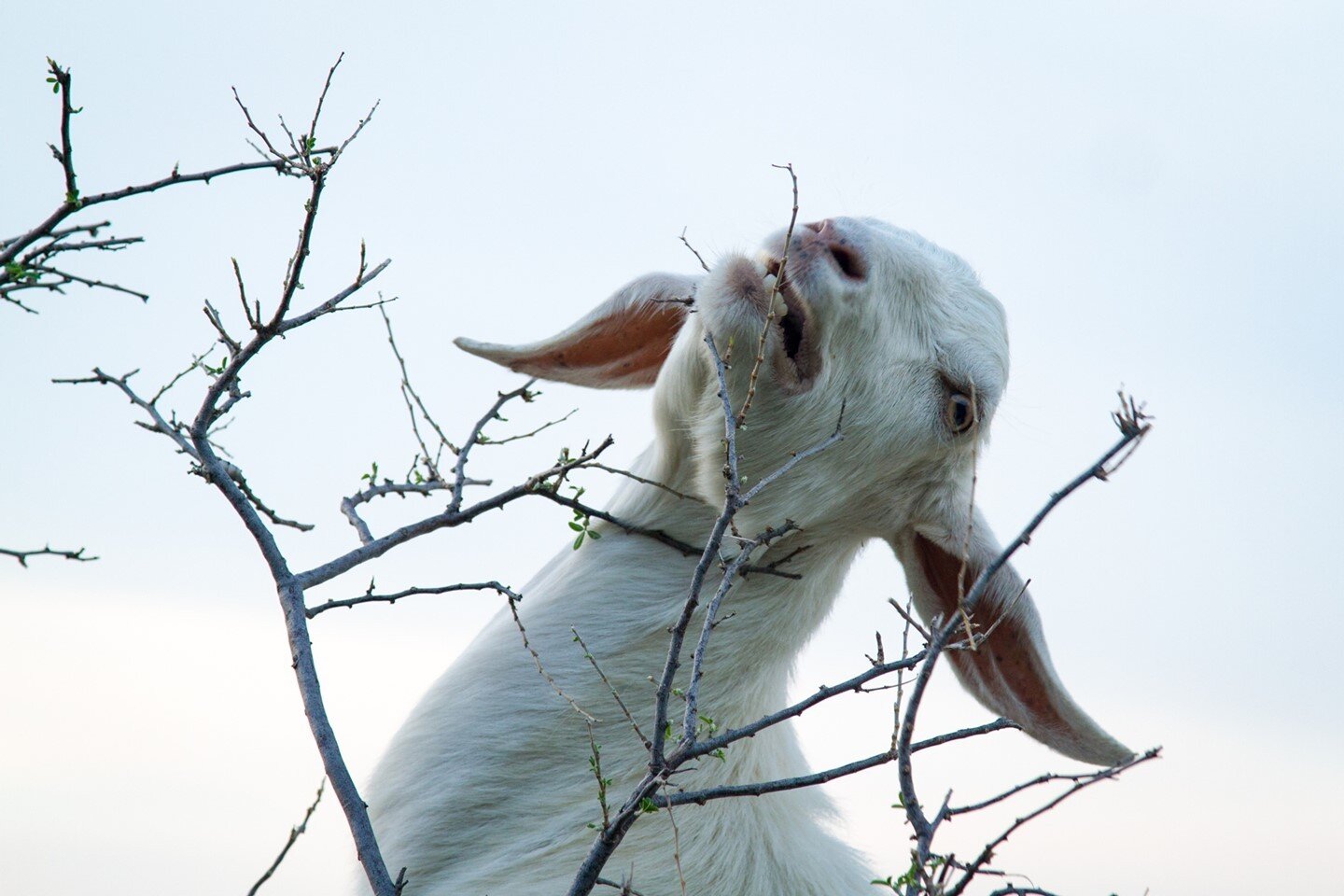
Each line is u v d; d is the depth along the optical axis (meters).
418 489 12.48
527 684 14.80
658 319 16.33
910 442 14.98
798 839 15.28
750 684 15.12
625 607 15.15
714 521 15.26
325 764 9.80
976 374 15.24
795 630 15.50
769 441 14.46
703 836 14.37
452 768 14.46
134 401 11.26
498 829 14.30
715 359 11.06
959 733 9.30
